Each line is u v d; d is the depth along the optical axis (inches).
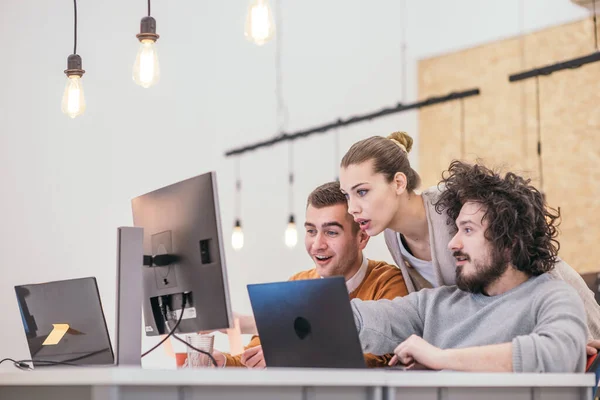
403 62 334.6
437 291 111.7
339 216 128.8
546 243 105.3
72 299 110.3
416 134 336.8
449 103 329.4
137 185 245.9
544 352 91.7
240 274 278.2
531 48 308.5
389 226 125.1
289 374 76.5
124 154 243.6
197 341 105.3
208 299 94.8
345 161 124.6
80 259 228.5
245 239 280.4
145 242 103.8
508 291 103.3
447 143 329.1
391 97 329.4
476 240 103.6
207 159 269.0
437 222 121.9
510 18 313.9
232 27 281.9
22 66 222.2
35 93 224.1
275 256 289.3
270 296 94.7
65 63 231.0
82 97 157.6
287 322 93.4
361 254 131.9
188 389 73.6
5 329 211.3
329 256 129.4
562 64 226.2
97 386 72.5
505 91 314.3
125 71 246.4
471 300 106.8
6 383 87.6
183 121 262.4
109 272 235.0
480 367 91.9
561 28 300.8
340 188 129.5
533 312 99.5
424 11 337.7
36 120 223.6
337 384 78.9
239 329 140.3
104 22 242.1
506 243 102.4
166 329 103.0
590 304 119.1
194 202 96.5
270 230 288.5
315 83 306.2
